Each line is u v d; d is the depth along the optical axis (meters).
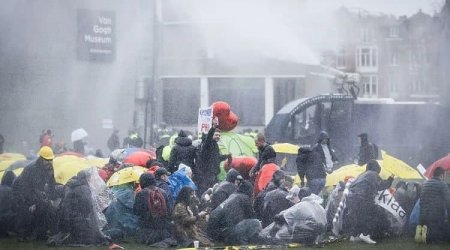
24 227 39.69
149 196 37.78
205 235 38.50
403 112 88.44
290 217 38.16
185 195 38.00
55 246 37.38
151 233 37.84
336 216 39.16
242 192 38.72
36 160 39.31
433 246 37.31
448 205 38.19
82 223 37.66
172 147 45.94
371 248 36.56
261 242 38.25
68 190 37.91
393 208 39.53
